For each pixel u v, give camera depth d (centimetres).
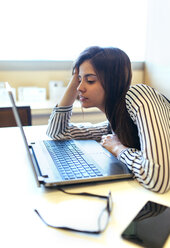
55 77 235
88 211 56
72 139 106
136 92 81
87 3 230
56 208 58
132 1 247
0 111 142
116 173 71
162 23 233
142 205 59
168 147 70
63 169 73
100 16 238
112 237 48
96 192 65
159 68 244
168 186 66
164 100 89
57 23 227
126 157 78
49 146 94
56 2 221
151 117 73
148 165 68
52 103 210
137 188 68
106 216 54
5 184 70
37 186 69
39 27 223
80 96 91
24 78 227
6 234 50
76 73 106
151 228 50
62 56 235
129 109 80
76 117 203
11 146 100
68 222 52
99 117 210
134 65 261
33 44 226
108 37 247
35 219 54
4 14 210
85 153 87
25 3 213
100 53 85
